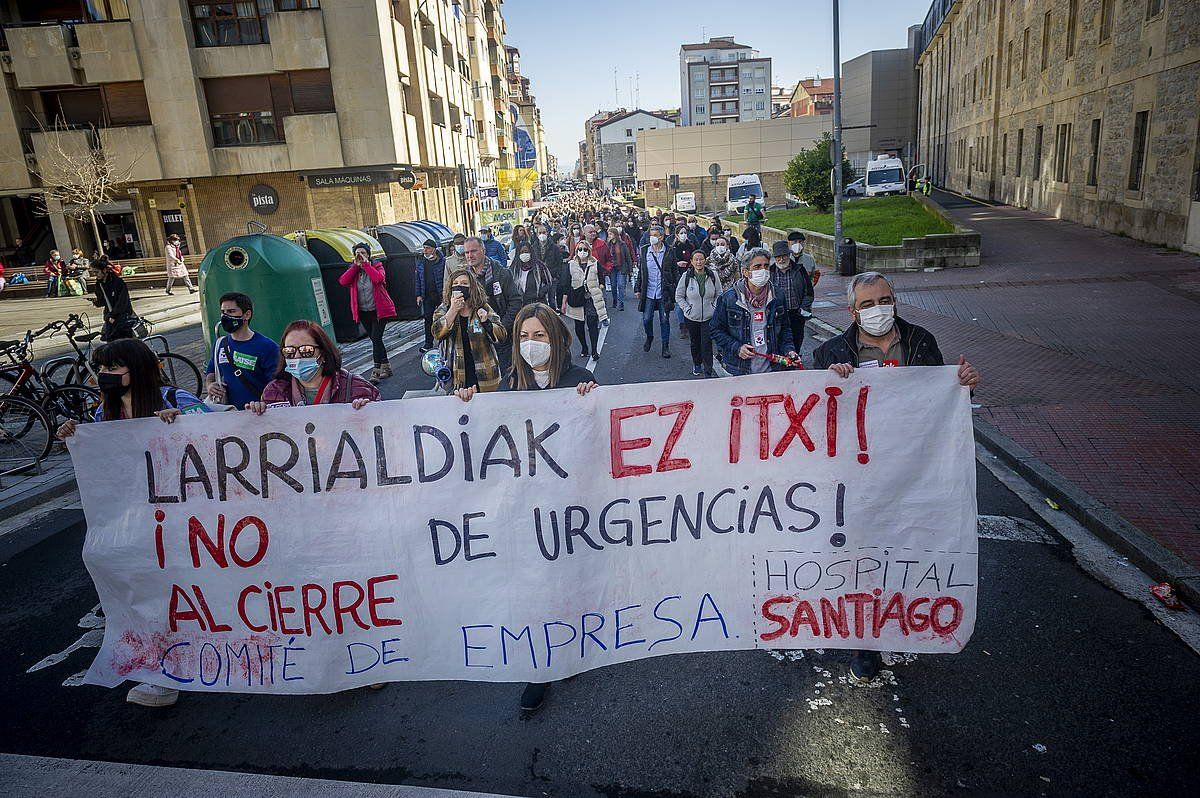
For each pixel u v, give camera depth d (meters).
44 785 3.15
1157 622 3.95
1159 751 3.03
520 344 3.76
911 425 3.37
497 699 3.62
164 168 27.69
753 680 3.67
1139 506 5.13
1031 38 30.30
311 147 27.89
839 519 3.42
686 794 2.95
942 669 3.65
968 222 27.23
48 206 28.42
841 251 19.03
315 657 3.50
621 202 66.75
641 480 3.42
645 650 3.50
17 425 7.70
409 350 13.17
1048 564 4.61
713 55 134.75
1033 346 9.87
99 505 3.48
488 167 59.59
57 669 4.07
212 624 3.51
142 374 3.80
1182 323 10.53
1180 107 16.91
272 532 3.44
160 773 3.20
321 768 3.19
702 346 9.48
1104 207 21.67
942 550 3.40
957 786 2.91
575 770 3.11
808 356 10.88
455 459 3.40
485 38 61.84
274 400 3.94
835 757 3.10
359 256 10.55
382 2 27.97
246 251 10.16
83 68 26.95
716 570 3.47
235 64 27.34
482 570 3.44
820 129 62.50
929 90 62.69
